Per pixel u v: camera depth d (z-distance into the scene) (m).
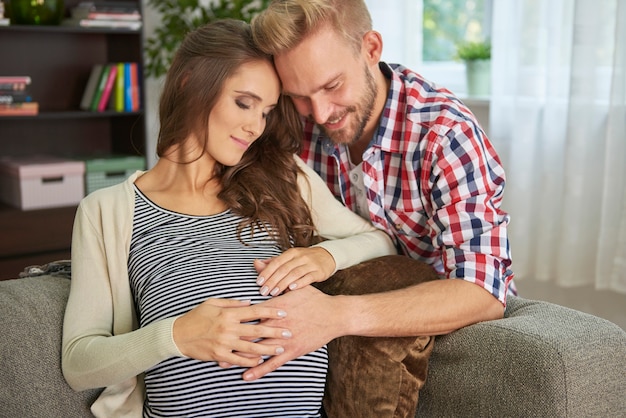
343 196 1.90
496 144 3.30
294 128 1.79
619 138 2.83
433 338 1.57
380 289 1.61
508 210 3.25
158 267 1.54
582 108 2.92
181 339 1.38
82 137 3.92
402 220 1.80
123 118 3.87
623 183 2.85
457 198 1.63
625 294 2.97
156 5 3.83
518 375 1.42
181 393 1.45
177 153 1.64
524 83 3.13
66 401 1.49
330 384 1.60
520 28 3.12
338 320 1.48
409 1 3.62
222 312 1.39
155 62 4.06
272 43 1.57
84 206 1.60
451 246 1.64
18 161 3.56
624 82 2.80
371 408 1.54
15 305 1.51
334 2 1.61
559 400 1.37
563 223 3.02
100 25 3.57
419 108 1.72
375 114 1.78
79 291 1.53
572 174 2.97
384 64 1.81
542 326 1.49
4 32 3.64
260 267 1.55
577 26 2.88
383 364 1.54
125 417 1.52
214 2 4.10
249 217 1.67
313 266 1.57
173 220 1.61
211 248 1.58
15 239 3.39
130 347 1.39
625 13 2.75
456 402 1.53
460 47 3.59
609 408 1.43
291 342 1.44
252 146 1.77
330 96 1.66
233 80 1.58
